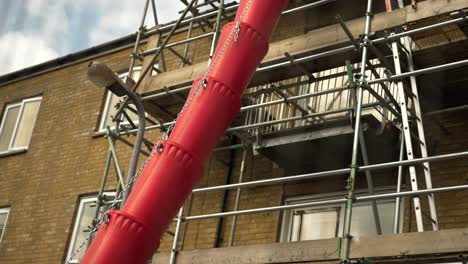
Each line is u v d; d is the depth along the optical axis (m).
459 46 8.19
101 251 5.80
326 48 8.71
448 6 7.84
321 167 9.85
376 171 9.30
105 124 13.55
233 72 6.75
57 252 12.41
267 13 7.09
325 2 9.17
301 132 9.29
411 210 8.73
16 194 13.98
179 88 10.12
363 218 9.28
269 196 10.08
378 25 8.23
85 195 12.77
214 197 10.58
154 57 10.27
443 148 8.84
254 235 9.88
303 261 7.19
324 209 9.64
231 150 10.90
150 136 12.24
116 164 10.06
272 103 9.02
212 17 12.01
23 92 15.69
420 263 6.73
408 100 8.86
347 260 6.81
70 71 15.02
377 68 9.40
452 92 8.90
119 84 7.71
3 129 15.52
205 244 10.23
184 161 6.27
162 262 8.44
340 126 8.91
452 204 8.40
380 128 8.67
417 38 8.69
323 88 10.28
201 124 6.45
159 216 6.04
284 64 8.84
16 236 13.32
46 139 14.32
